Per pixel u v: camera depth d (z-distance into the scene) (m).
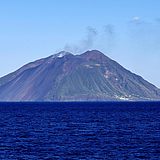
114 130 121.12
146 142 92.88
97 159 72.00
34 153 78.38
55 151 80.62
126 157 73.81
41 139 99.38
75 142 93.62
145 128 126.38
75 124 144.62
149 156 74.88
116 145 88.38
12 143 92.00
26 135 108.19
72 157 74.06
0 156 74.94
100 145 88.50
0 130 121.69
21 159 72.19
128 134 109.88
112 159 71.94
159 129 122.69
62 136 105.81
